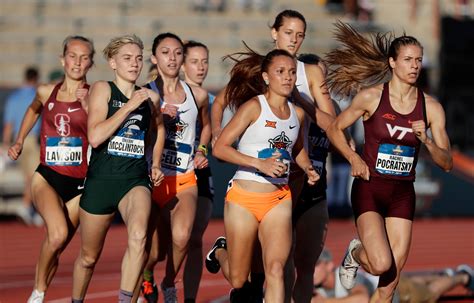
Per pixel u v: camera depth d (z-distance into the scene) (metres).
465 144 66.62
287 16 26.98
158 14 80.88
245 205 24.41
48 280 27.61
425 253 51.12
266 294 23.70
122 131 25.38
